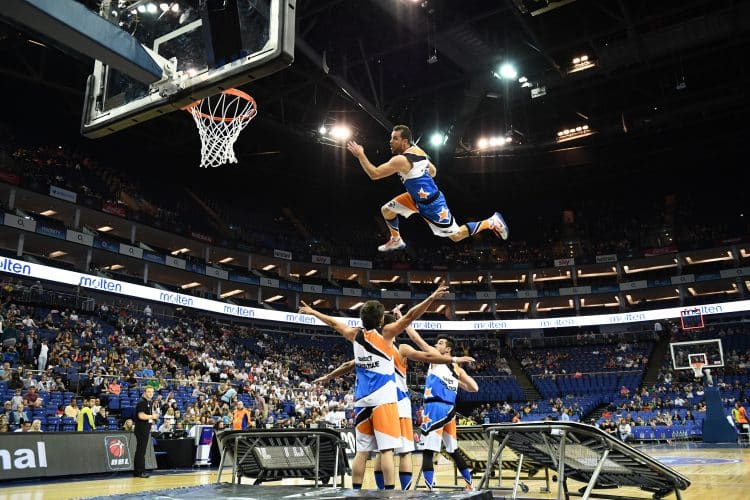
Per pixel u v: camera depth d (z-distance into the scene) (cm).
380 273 4703
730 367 3278
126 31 585
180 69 549
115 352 2203
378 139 3925
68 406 1524
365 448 518
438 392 678
